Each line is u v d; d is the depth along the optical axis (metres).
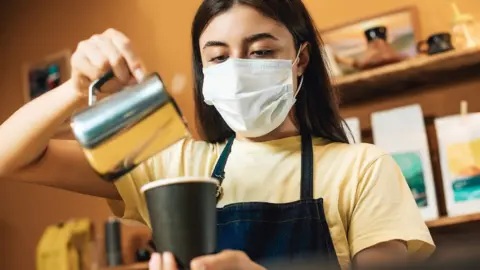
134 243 2.61
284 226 1.01
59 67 3.09
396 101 2.28
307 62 1.21
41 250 2.71
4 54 3.28
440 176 2.10
